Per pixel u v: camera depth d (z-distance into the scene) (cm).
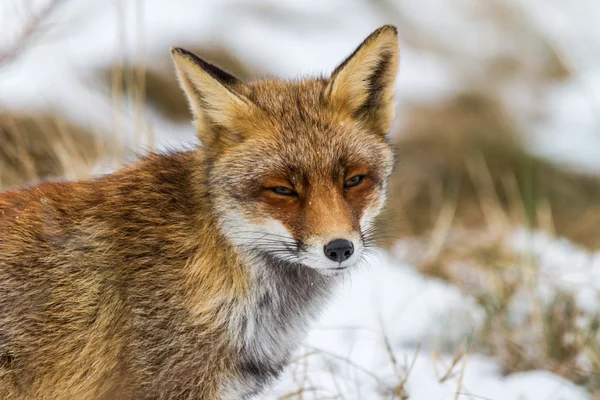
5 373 938
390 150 1070
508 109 3011
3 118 1681
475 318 1548
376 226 1143
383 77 1058
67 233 979
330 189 979
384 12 3145
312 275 1069
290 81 1107
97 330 962
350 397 1211
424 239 2119
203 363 966
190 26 2602
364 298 1588
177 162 1038
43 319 952
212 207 988
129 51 2398
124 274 967
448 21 3284
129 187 1012
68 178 1504
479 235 2055
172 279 962
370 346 1394
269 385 1080
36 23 1230
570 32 3506
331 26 2933
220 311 973
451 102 2880
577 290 1577
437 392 1206
